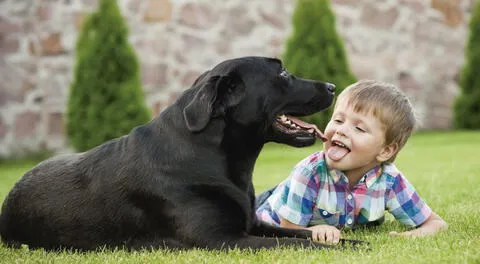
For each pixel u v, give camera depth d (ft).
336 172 19.60
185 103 18.44
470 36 64.69
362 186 19.77
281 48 61.31
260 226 19.61
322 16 56.90
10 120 57.82
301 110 19.54
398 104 19.01
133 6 57.41
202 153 17.88
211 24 58.90
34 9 58.65
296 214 20.03
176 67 57.93
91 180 18.93
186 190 17.62
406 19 66.08
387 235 18.94
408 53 66.18
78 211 18.84
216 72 18.74
